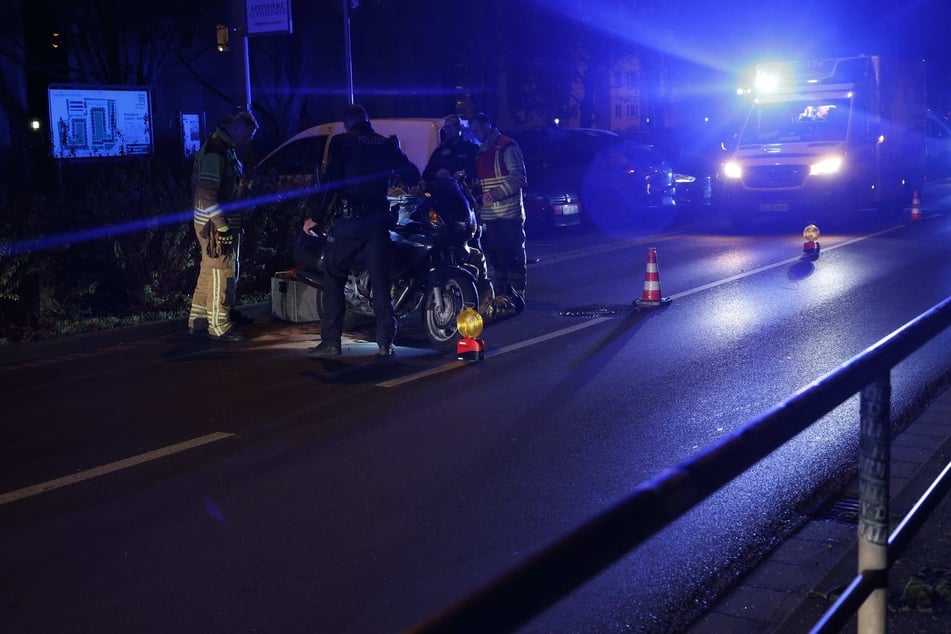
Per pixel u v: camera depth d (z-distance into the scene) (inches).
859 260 591.2
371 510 217.6
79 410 301.7
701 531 202.8
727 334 392.8
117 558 195.3
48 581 185.8
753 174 789.2
